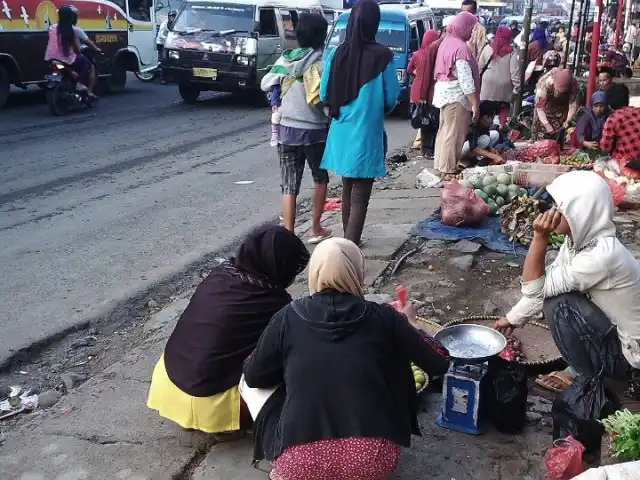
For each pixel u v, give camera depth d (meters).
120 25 16.92
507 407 3.41
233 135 12.37
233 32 15.08
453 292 5.24
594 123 8.48
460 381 3.44
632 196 7.00
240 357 3.39
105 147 11.07
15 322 5.00
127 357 4.46
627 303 3.42
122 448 3.50
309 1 17.91
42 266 6.01
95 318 5.10
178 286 5.67
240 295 3.40
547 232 3.52
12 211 7.61
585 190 3.40
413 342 2.85
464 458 3.30
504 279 5.48
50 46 13.70
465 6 10.47
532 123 10.83
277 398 3.00
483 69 10.22
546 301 3.67
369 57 5.29
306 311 2.79
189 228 7.09
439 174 8.88
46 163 9.87
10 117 13.49
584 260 3.42
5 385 4.27
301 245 3.48
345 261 2.81
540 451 3.35
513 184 7.14
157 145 11.34
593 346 3.52
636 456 3.05
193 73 15.18
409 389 2.96
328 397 2.69
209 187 8.74
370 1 5.32
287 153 5.96
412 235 6.44
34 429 3.69
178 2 21.94
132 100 16.48
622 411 3.17
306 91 5.73
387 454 2.69
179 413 3.47
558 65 13.30
